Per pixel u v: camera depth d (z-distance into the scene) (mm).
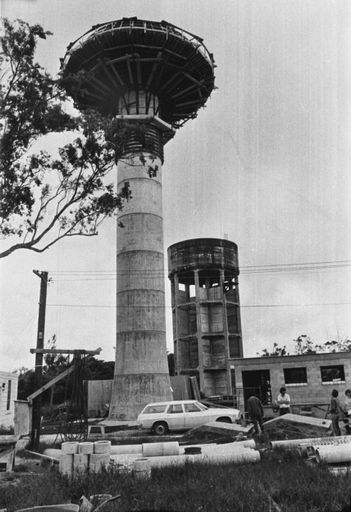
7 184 10562
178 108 38031
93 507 6797
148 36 31516
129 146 15594
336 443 10953
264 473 8492
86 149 11711
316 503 6719
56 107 10906
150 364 30031
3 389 29188
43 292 17156
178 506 6570
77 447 10266
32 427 15453
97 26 32531
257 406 14977
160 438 17188
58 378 15852
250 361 26219
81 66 32375
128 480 8328
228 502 6656
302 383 25500
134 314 30812
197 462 9867
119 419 28734
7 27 10453
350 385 24812
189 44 32344
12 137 10484
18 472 11328
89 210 12414
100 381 35594
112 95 34000
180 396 35375
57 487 8047
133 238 31859
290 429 15156
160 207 33344
